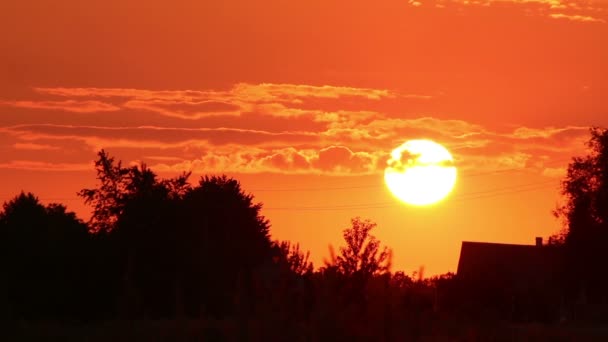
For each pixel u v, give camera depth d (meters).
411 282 75.88
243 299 72.19
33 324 137.12
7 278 182.00
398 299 71.75
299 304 72.00
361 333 69.44
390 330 70.31
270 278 75.00
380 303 70.94
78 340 106.19
